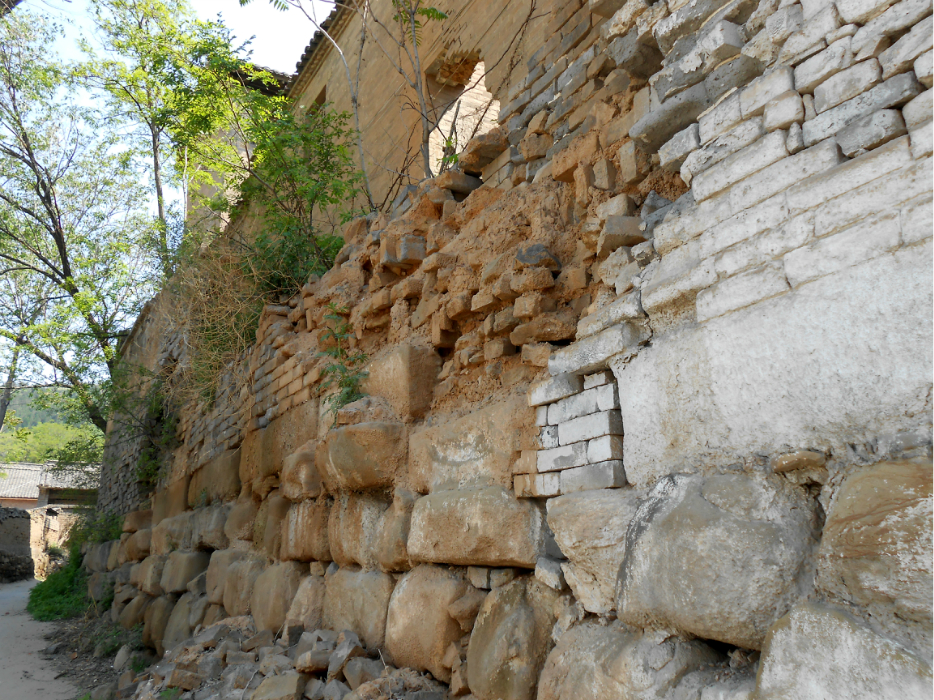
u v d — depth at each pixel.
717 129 2.59
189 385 9.83
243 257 8.55
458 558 3.63
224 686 4.81
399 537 4.16
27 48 15.46
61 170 16.27
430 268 4.76
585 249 3.60
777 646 1.89
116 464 14.83
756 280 2.32
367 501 4.65
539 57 4.84
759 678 1.91
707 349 2.48
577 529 2.85
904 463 1.82
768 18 2.52
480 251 4.33
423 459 4.25
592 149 3.68
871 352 1.97
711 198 2.57
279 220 8.63
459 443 3.93
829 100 2.23
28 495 36.97
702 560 2.20
